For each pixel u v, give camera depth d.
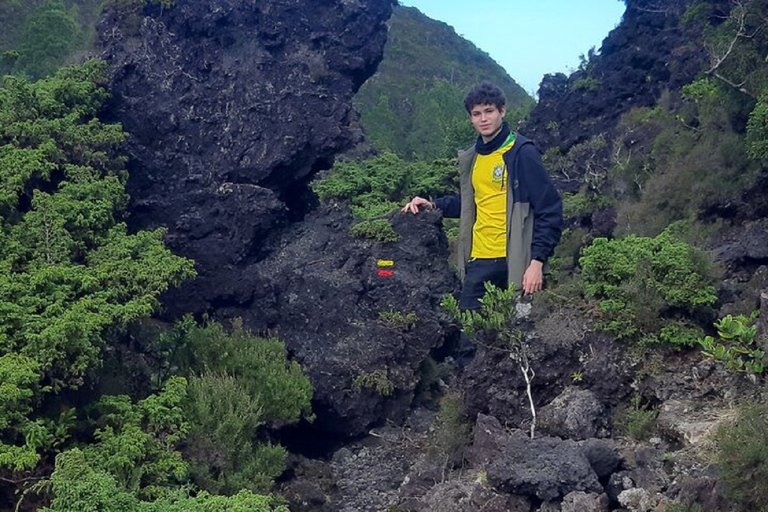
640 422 6.78
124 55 11.73
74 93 10.56
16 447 6.14
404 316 10.86
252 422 8.41
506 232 5.64
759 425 5.57
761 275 8.98
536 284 5.44
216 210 11.40
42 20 23.64
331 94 12.56
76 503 5.41
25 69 22.20
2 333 6.71
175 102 11.74
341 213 12.38
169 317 11.09
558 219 5.50
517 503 6.16
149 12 12.34
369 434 10.48
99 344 7.21
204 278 11.20
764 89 11.65
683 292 7.42
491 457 6.95
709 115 14.77
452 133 33.69
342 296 10.99
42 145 9.25
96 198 9.11
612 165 20.67
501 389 7.61
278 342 10.13
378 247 11.53
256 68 12.27
